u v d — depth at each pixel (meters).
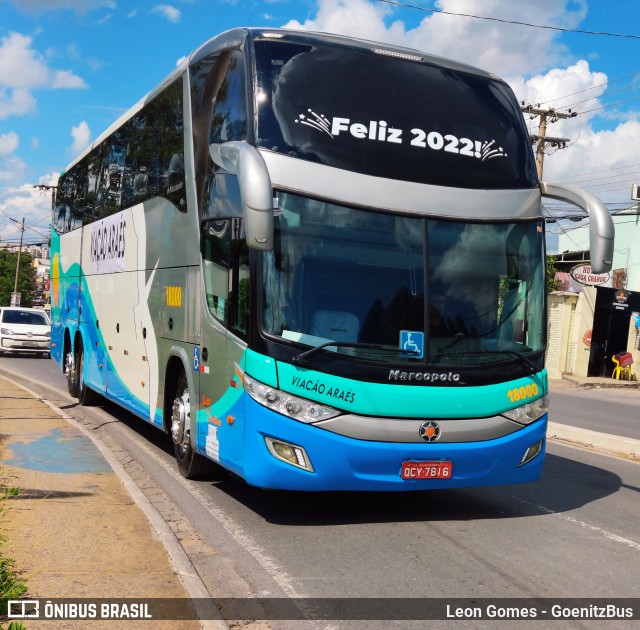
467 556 6.30
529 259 7.40
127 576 5.23
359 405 6.50
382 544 6.55
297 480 6.43
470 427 6.84
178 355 8.62
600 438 12.70
